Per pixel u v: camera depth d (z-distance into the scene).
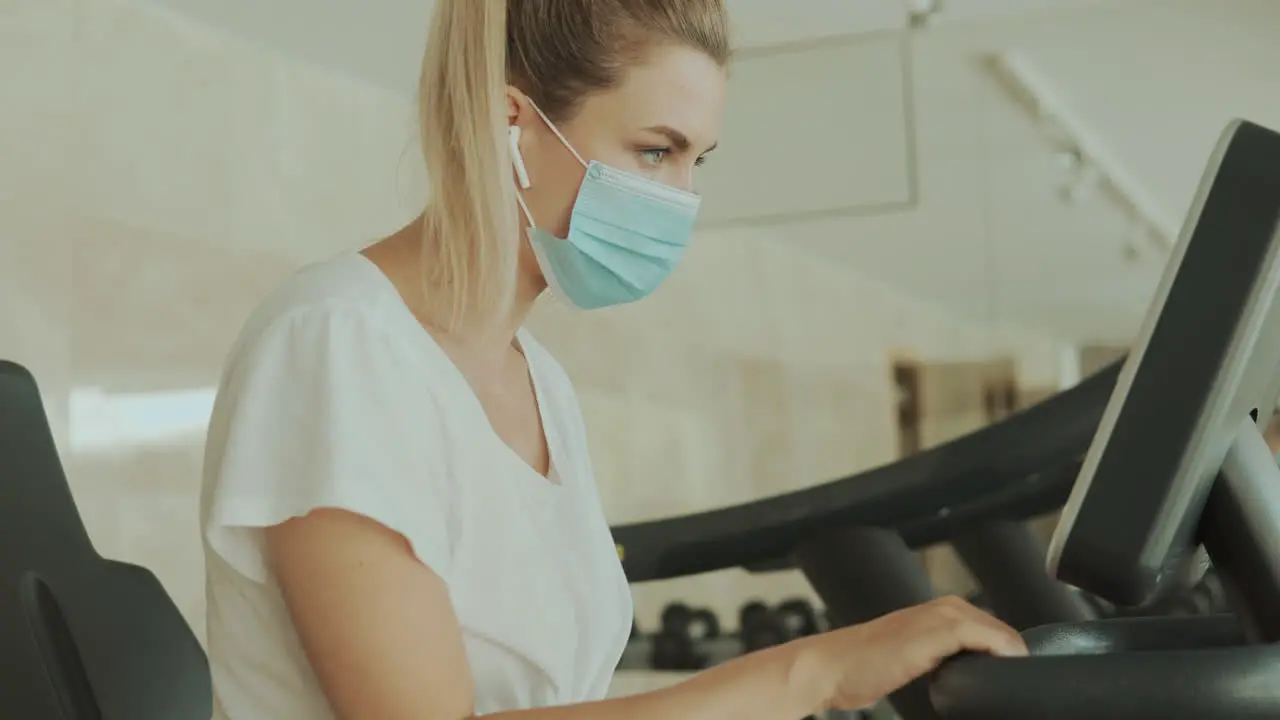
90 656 1.20
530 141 1.26
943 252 5.66
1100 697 0.77
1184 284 0.74
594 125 1.24
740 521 1.58
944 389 6.00
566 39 1.22
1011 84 4.50
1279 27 4.20
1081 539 0.77
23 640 1.16
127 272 3.58
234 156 3.93
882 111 4.06
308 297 1.13
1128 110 4.61
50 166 3.40
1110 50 4.38
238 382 1.10
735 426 6.05
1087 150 4.78
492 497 1.17
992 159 4.79
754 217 4.10
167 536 3.64
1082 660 0.79
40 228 3.36
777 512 1.56
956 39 4.26
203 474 1.17
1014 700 0.80
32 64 3.38
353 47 4.11
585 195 1.25
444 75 1.19
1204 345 0.74
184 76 3.80
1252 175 0.73
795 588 5.93
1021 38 4.30
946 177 4.89
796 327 6.16
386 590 1.03
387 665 1.02
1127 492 0.75
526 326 5.01
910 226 5.52
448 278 1.20
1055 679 0.79
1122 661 0.78
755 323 6.14
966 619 0.90
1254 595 0.85
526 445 1.31
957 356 5.94
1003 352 5.87
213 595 1.17
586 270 1.27
